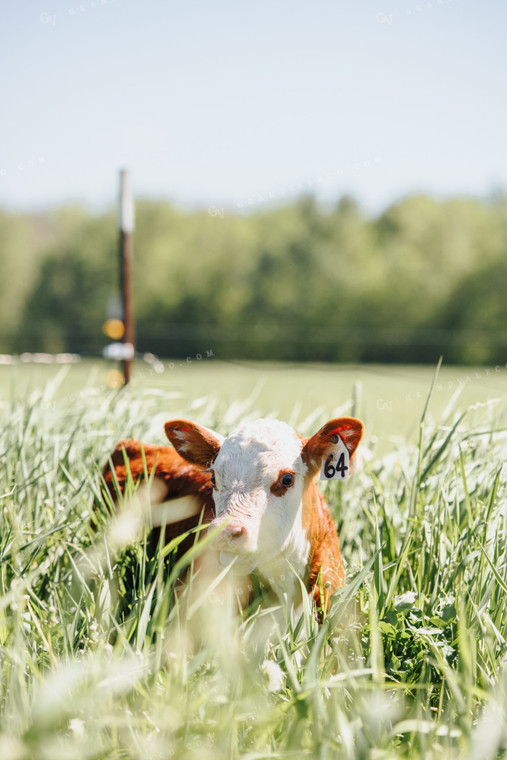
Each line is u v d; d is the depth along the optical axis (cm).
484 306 3162
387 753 207
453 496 361
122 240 726
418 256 3262
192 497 338
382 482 411
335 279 3228
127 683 228
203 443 321
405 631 281
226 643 248
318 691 221
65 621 270
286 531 292
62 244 3191
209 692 230
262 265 3250
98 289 3158
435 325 3194
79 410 482
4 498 344
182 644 243
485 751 201
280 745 225
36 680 233
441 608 300
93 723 212
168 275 3189
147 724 222
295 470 296
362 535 396
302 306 3197
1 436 422
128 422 456
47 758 194
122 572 314
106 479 377
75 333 3119
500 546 333
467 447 396
